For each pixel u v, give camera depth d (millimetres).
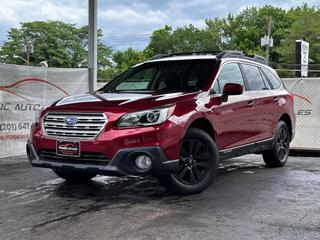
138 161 5605
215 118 6523
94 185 6965
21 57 85625
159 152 5617
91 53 11039
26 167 8430
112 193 6426
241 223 5020
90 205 5770
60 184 7023
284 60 79625
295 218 5219
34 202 5941
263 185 6957
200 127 6504
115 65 98062
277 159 8523
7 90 9289
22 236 4648
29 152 6352
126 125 5637
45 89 10000
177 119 5848
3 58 91750
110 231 4770
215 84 6801
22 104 9578
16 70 9414
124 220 5125
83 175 7039
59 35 91750
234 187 6797
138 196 6227
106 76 68750
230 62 7395
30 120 9750
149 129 5617
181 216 5266
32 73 9719
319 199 6090
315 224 5012
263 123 7879
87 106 5887
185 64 7328
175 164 5809
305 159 10109
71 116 5871
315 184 7051
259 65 8359
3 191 6555
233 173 8016
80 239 4547
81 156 5746
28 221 5133
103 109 5754
